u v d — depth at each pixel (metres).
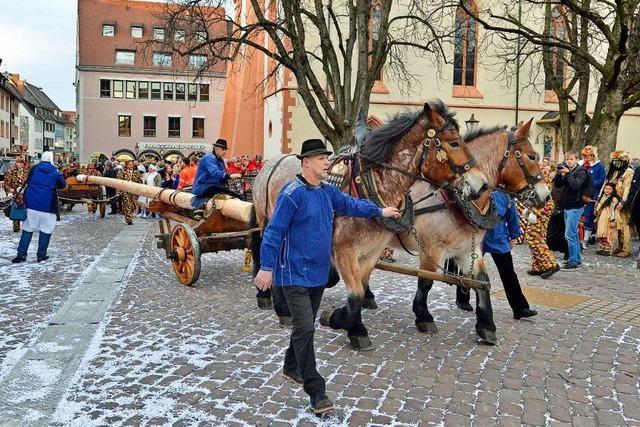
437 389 4.70
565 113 18.06
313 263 4.16
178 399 4.43
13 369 4.97
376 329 6.37
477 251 5.95
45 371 4.94
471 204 5.67
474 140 6.34
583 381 4.90
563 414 4.26
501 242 6.66
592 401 4.50
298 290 4.14
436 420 4.14
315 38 22.23
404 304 7.54
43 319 6.62
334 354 5.49
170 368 5.07
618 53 13.88
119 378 4.82
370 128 6.15
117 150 53.16
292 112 23.03
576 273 9.94
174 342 5.79
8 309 7.02
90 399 4.42
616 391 4.69
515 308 6.79
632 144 26.00
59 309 7.00
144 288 8.27
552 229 11.13
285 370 4.54
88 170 21.17
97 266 9.89
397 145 5.45
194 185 8.55
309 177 4.17
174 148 53.34
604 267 10.59
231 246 8.58
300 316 4.13
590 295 8.16
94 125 52.66
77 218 19.27
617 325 6.61
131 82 53.03
